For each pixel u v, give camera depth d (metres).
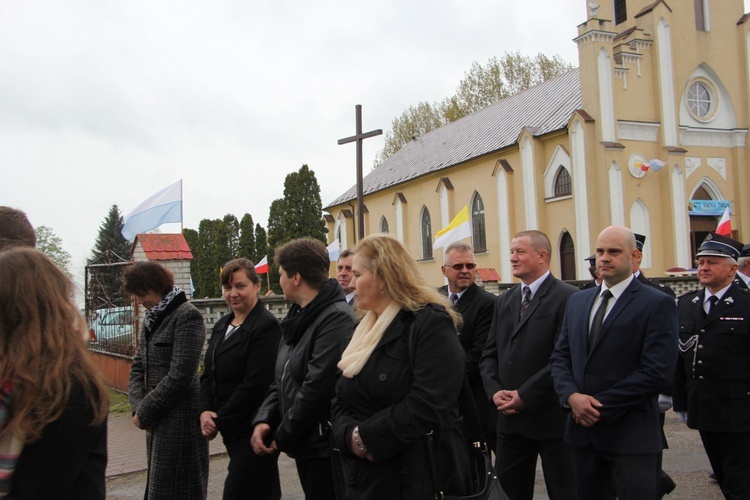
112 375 12.10
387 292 3.33
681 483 6.26
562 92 29.38
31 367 2.15
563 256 25.39
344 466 3.31
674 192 24.64
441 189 32.81
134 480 6.90
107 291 12.45
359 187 20.50
